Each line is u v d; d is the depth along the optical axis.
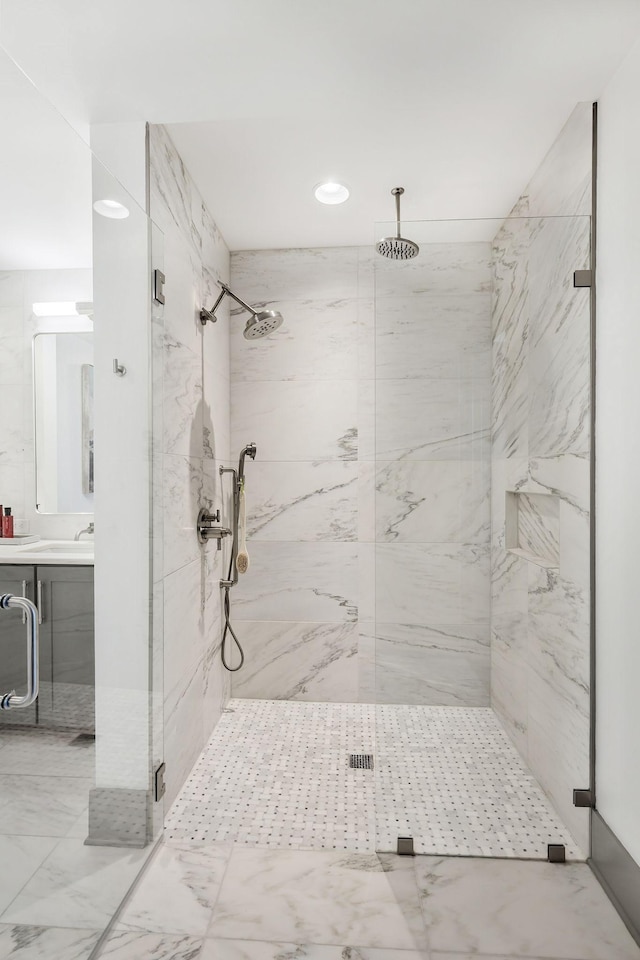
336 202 2.66
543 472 1.97
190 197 2.43
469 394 1.98
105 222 1.61
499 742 1.98
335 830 2.06
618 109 1.72
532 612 1.98
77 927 1.45
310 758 2.57
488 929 1.62
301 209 2.74
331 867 1.88
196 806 2.21
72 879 1.43
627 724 1.68
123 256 1.73
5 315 1.18
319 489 3.19
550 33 1.57
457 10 1.48
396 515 2.02
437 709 2.00
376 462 2.02
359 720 2.97
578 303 1.92
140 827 1.85
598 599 1.86
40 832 1.30
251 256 3.21
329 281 3.18
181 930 1.61
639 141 1.60
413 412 2.00
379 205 2.71
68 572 1.42
